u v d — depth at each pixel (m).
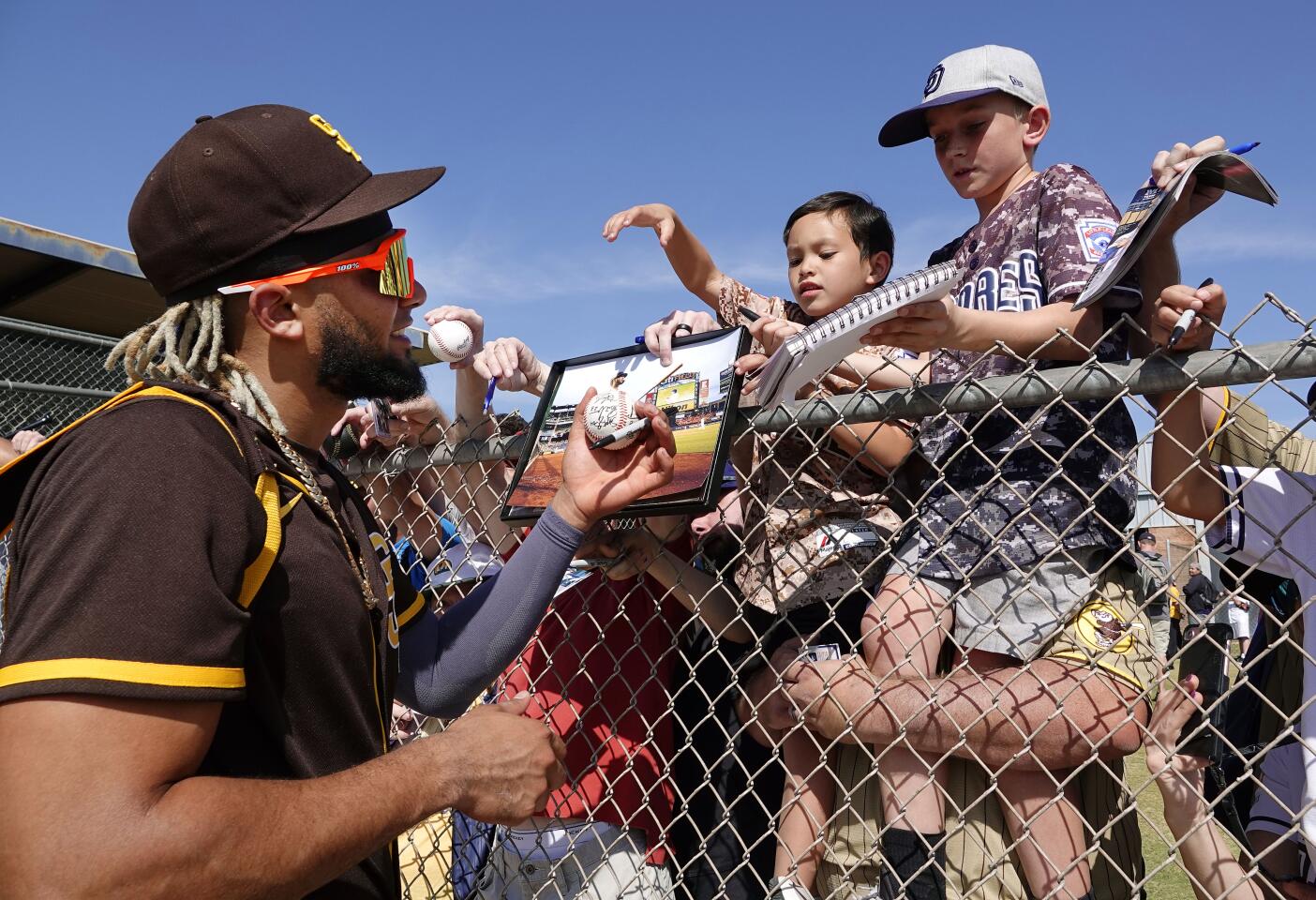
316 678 1.25
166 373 1.38
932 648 1.89
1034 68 2.36
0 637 1.25
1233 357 1.37
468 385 2.65
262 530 1.20
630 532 2.00
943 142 2.39
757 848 2.22
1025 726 1.67
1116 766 1.89
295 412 1.46
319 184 1.41
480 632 1.62
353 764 1.29
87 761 0.97
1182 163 1.57
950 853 1.82
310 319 1.42
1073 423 1.87
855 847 1.98
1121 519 1.87
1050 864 1.58
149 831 0.96
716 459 1.65
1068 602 1.79
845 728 1.79
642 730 2.16
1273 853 1.97
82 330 7.21
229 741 1.20
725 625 2.00
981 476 1.92
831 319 1.58
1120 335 1.94
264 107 1.49
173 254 1.39
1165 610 2.11
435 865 2.62
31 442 3.06
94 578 1.02
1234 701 2.13
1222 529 1.80
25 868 0.94
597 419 1.60
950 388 1.58
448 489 2.72
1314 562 1.79
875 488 2.18
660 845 2.06
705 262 2.87
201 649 1.04
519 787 1.30
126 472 1.09
